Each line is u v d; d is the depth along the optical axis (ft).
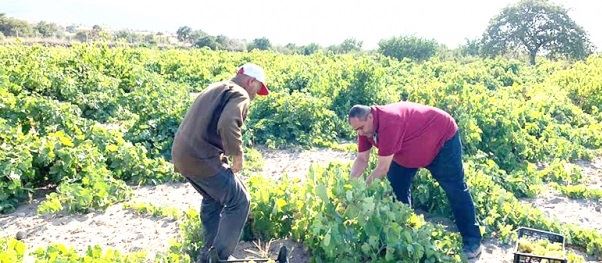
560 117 45.06
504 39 194.29
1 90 33.09
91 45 59.62
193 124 15.92
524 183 29.30
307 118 38.45
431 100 41.42
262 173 31.09
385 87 48.47
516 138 35.06
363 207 17.69
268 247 18.98
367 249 17.85
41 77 43.73
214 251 16.60
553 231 22.75
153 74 56.65
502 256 21.30
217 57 81.97
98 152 28.02
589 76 57.98
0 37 166.61
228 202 16.70
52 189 26.96
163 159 29.89
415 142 19.48
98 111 42.65
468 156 32.09
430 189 24.76
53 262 16.31
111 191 25.32
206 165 16.02
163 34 287.69
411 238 18.08
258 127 36.86
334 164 24.52
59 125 30.83
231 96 15.71
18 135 27.40
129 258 18.08
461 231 21.09
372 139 19.01
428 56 148.97
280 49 220.64
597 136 39.93
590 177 32.94
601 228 24.94
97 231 22.03
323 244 17.46
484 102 38.40
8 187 24.57
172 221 23.04
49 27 250.37
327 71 51.90
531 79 72.54
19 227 22.43
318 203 18.79
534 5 192.44
